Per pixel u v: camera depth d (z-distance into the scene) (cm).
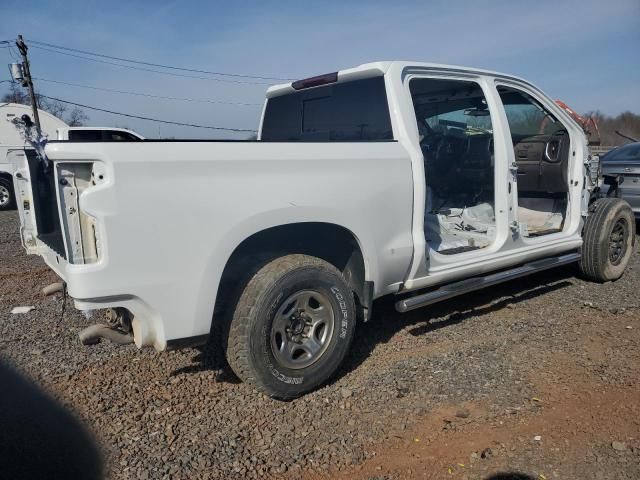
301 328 334
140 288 281
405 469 267
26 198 396
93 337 303
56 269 332
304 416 317
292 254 339
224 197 298
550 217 568
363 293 369
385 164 365
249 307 312
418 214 386
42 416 316
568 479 255
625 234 582
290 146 326
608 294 541
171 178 281
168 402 333
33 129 295
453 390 343
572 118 540
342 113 441
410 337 430
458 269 421
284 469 268
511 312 486
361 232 354
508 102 533
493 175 506
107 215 266
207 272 297
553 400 328
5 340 434
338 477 262
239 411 322
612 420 304
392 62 399
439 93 490
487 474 260
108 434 297
